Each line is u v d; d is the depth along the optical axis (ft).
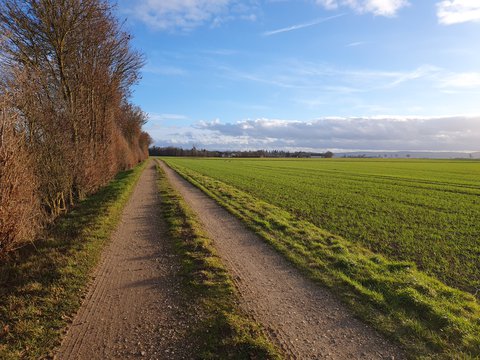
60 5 44.88
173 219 39.17
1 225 20.95
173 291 19.95
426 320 16.96
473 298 20.65
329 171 171.32
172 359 13.46
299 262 25.31
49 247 26.61
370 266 25.17
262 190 80.48
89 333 15.31
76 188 48.26
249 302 18.70
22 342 14.29
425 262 28.63
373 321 16.74
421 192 82.07
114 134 85.56
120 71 76.23
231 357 13.53
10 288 19.15
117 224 37.22
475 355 14.10
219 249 28.96
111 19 57.62
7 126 22.20
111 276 22.26
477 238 37.09
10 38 39.52
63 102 41.91
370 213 51.44
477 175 151.02
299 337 15.31
